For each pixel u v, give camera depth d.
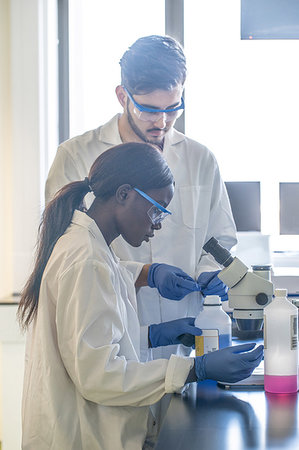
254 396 1.39
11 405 3.19
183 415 1.24
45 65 3.72
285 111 3.75
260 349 1.41
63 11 3.88
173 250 2.15
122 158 1.48
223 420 1.20
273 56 3.74
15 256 3.62
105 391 1.32
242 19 3.68
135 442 1.39
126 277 1.69
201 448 1.03
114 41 3.84
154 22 3.82
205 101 3.76
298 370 1.45
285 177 3.78
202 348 1.60
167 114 1.98
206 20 3.75
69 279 1.35
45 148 3.73
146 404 1.37
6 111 3.69
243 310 1.70
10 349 3.18
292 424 1.17
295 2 3.65
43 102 3.71
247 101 3.76
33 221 3.62
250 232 3.17
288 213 3.41
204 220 2.20
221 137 3.78
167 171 1.51
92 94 3.90
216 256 1.67
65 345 1.36
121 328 1.39
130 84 1.92
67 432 1.37
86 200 2.11
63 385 1.39
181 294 1.84
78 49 3.89
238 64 3.74
